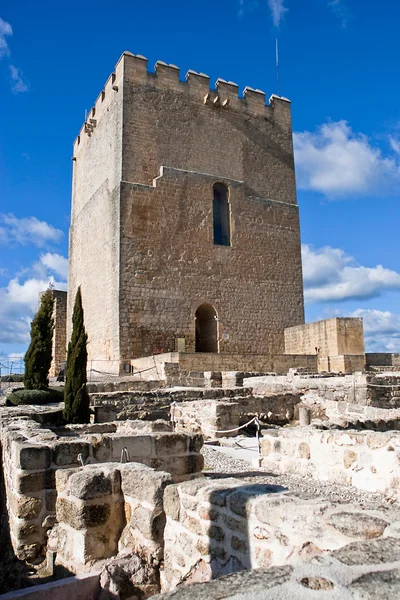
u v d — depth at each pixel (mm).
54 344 45812
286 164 39938
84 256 38312
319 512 4258
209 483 5590
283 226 38438
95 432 12445
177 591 2979
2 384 31406
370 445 8547
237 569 4746
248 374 24484
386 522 3973
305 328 34156
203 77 37375
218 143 37062
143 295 31875
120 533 6352
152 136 34438
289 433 10438
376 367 30875
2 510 9820
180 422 16953
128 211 32406
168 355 27375
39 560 7250
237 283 35562
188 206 34531
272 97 40594
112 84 35781
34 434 9016
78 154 42594
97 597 5551
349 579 3006
